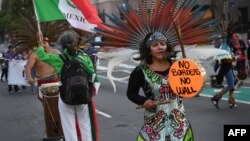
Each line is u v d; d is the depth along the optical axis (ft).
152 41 15.74
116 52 16.80
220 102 43.16
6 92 64.85
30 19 29.73
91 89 22.99
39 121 38.47
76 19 27.20
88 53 23.91
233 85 39.40
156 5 16.34
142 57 16.12
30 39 29.76
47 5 28.07
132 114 38.99
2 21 164.96
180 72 15.25
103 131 32.22
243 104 41.75
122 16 16.49
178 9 16.26
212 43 16.87
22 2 120.98
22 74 63.05
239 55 51.42
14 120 39.55
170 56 16.19
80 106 22.59
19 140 31.12
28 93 62.44
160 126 15.84
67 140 22.65
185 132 15.93
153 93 15.85
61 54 22.86
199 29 16.44
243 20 121.60
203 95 48.52
